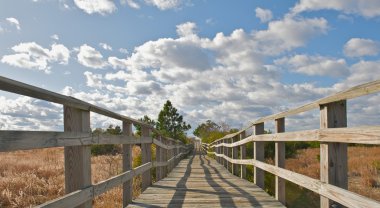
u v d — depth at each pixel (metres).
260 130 7.03
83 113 3.50
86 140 3.45
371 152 22.12
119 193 8.09
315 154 22.16
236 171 10.77
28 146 2.35
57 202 2.69
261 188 7.23
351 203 2.81
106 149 21.81
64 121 3.25
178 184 8.02
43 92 2.55
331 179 3.35
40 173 11.93
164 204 5.49
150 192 6.72
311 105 3.69
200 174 10.89
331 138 3.19
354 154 21.75
